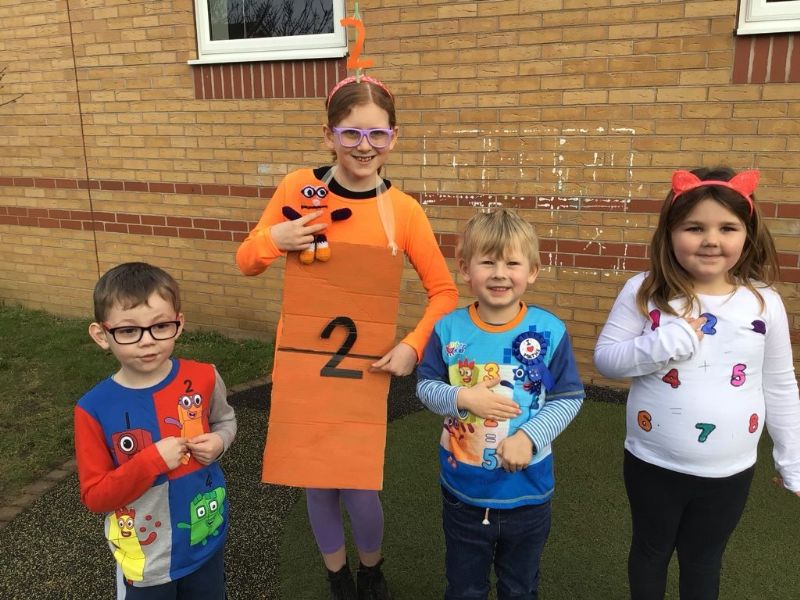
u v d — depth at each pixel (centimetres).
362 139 190
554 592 247
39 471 343
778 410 191
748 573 256
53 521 299
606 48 397
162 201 561
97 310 175
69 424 397
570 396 188
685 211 179
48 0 554
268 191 518
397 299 198
